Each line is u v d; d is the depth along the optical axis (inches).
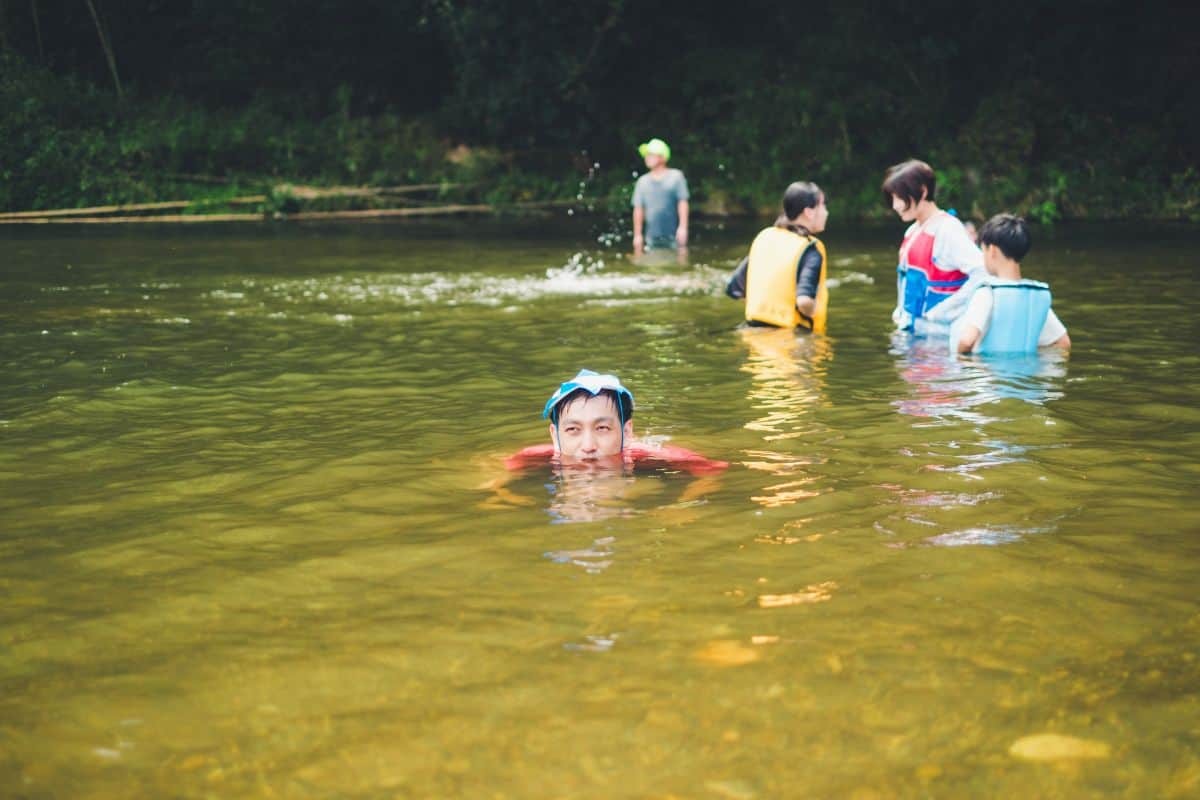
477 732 85.0
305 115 1051.3
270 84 1072.2
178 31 1077.1
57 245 612.1
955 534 131.5
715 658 97.4
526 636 102.9
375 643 102.0
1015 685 91.9
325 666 97.2
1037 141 900.0
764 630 103.6
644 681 93.1
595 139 1033.5
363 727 86.2
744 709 88.1
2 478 164.1
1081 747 82.0
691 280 436.8
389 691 92.2
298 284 428.1
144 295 394.0
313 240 657.6
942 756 80.9
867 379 235.0
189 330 312.5
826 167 930.7
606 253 564.4
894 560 122.5
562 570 120.4
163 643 103.1
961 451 172.2
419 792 77.1
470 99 1036.5
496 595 113.4
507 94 1005.8
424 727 86.0
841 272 468.4
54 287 418.0
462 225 801.6
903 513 139.8
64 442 185.9
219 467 168.7
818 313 305.7
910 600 110.7
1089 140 892.0
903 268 299.7
